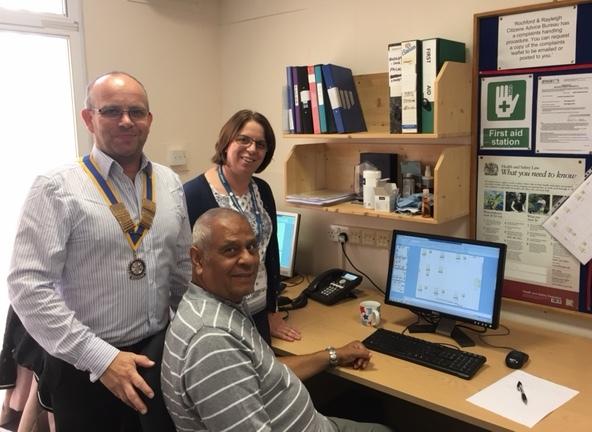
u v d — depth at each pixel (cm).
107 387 155
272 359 156
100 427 171
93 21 270
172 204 186
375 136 226
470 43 222
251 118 214
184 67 311
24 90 254
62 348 154
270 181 312
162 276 180
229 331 143
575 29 193
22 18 246
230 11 318
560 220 207
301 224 298
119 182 172
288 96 253
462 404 161
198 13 314
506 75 212
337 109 238
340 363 188
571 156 202
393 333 210
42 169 264
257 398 143
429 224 247
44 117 262
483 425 153
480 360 185
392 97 219
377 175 237
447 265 212
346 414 242
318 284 260
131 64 287
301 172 269
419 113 212
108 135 167
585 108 196
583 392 167
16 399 246
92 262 166
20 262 157
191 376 138
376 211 233
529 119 209
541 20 200
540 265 215
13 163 255
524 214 216
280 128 303
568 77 198
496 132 218
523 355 186
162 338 158
